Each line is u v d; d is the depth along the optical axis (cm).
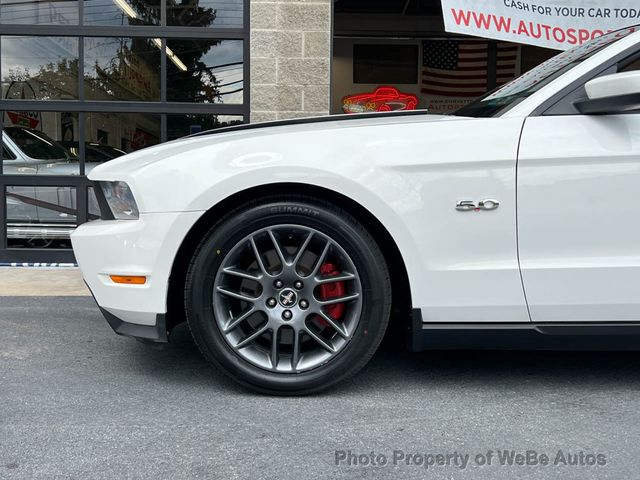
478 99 343
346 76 966
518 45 945
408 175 273
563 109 275
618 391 299
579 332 276
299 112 635
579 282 271
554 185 269
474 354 355
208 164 276
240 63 636
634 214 268
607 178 267
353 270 279
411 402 285
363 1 904
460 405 282
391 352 359
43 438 248
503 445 243
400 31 948
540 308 274
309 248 284
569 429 257
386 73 967
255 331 283
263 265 280
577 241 271
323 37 627
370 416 270
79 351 359
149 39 631
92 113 635
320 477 219
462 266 274
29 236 636
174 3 629
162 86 634
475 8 576
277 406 280
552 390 301
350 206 285
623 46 281
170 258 276
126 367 332
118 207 287
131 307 280
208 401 285
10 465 226
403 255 275
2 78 628
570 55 318
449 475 221
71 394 293
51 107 629
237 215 276
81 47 627
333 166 272
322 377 282
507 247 273
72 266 630
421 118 303
